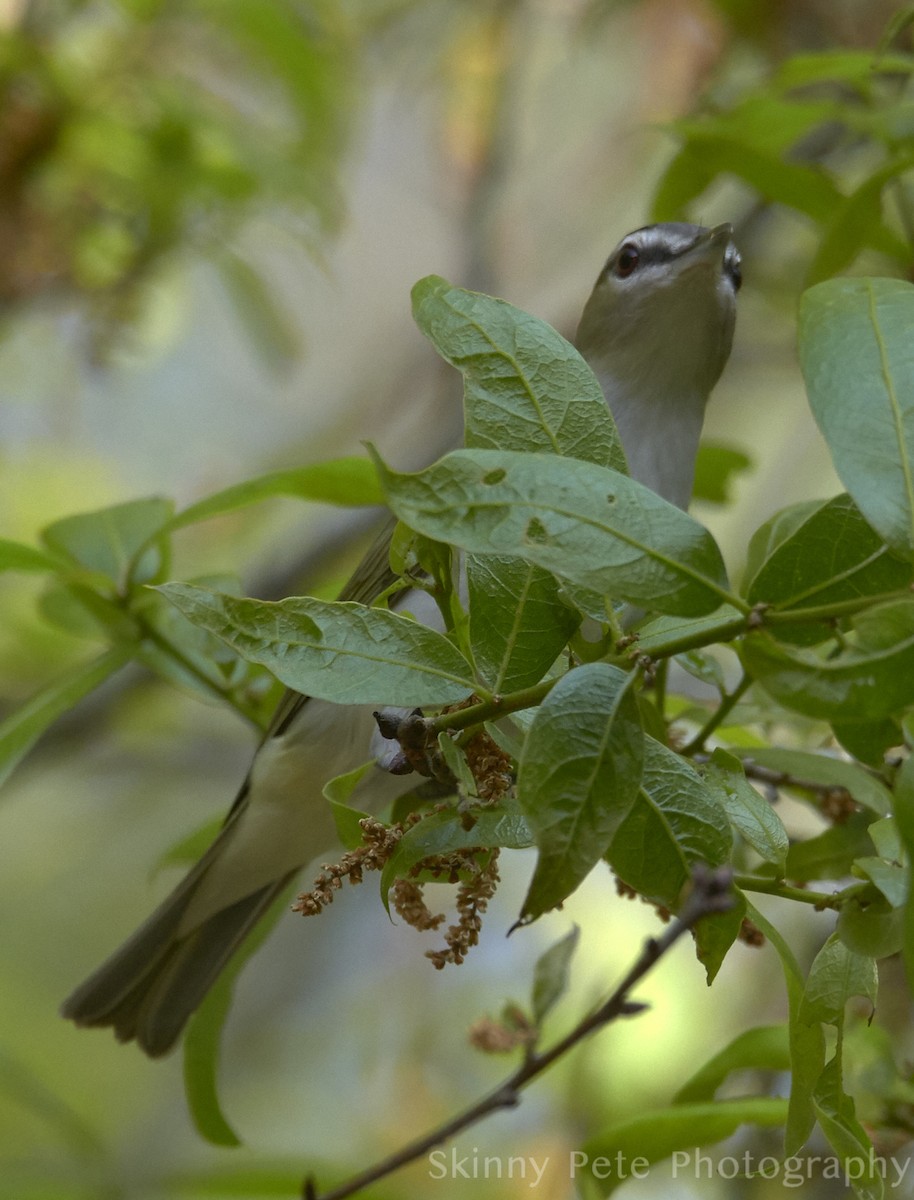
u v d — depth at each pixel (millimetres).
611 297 8008
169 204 10820
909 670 3361
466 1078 11734
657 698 5406
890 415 3506
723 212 12164
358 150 14328
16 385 13875
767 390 14375
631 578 3541
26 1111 13414
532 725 3619
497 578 3971
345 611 3943
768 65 10320
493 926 12656
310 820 7527
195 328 16797
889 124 6703
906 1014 7566
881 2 10016
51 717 6277
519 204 14016
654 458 7746
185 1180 7195
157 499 6812
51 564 6453
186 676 6879
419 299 4059
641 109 12867
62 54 10922
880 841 4148
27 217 10805
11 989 15133
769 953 10586
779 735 6691
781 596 3742
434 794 6699
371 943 13602
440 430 13297
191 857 7770
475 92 13430
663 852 3979
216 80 12969
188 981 7910
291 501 14664
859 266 7594
